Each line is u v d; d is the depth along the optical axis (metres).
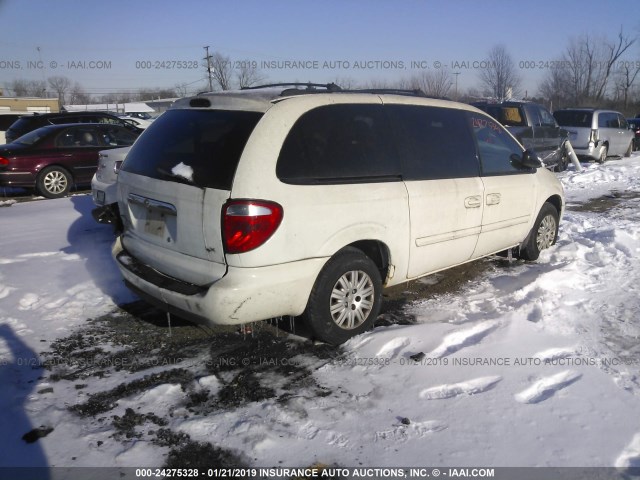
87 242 6.88
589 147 16.61
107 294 5.13
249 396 3.43
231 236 3.47
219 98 3.99
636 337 4.25
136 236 4.30
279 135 3.66
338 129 4.02
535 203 5.92
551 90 40.84
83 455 2.87
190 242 3.71
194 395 3.45
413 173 4.46
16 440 2.98
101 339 4.26
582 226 7.95
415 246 4.50
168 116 4.34
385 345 4.03
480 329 4.31
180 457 2.85
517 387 3.47
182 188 3.72
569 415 3.19
